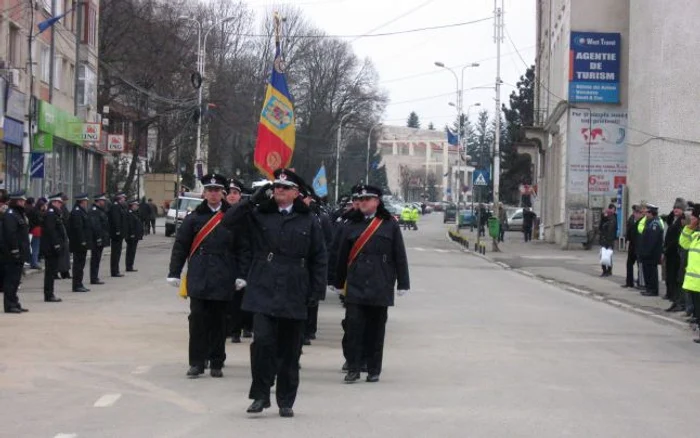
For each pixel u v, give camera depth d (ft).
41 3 120.37
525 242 172.96
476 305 63.93
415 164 543.80
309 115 245.45
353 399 30.45
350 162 302.04
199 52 161.99
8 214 53.42
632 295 73.31
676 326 53.78
